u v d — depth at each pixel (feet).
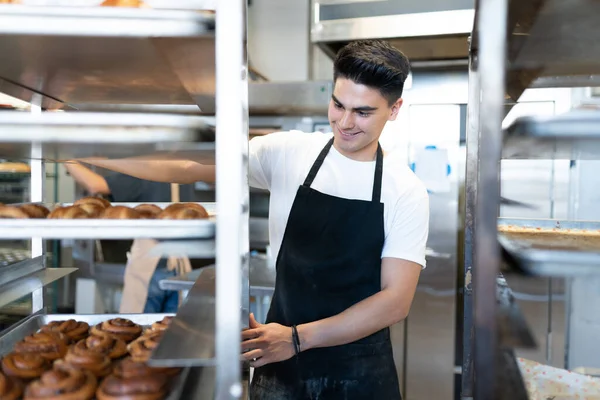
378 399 5.06
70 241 10.29
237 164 2.43
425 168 9.07
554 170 8.61
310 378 5.01
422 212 5.08
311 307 5.17
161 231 2.65
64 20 2.53
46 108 5.16
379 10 6.93
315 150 5.47
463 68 8.82
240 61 2.41
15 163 6.83
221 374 2.48
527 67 3.91
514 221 5.34
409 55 8.45
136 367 2.96
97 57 3.17
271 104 8.16
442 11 6.69
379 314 4.64
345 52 4.67
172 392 2.92
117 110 5.53
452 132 8.96
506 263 2.90
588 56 3.55
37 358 3.16
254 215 9.96
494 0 2.23
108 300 10.32
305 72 10.89
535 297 8.71
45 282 4.31
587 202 8.51
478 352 2.38
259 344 4.14
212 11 2.56
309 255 5.19
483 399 2.37
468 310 4.51
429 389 9.23
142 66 3.47
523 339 2.33
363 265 5.09
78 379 2.87
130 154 3.36
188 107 5.61
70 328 3.94
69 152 3.45
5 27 2.52
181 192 9.62
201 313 3.01
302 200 5.24
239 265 2.45
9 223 2.64
